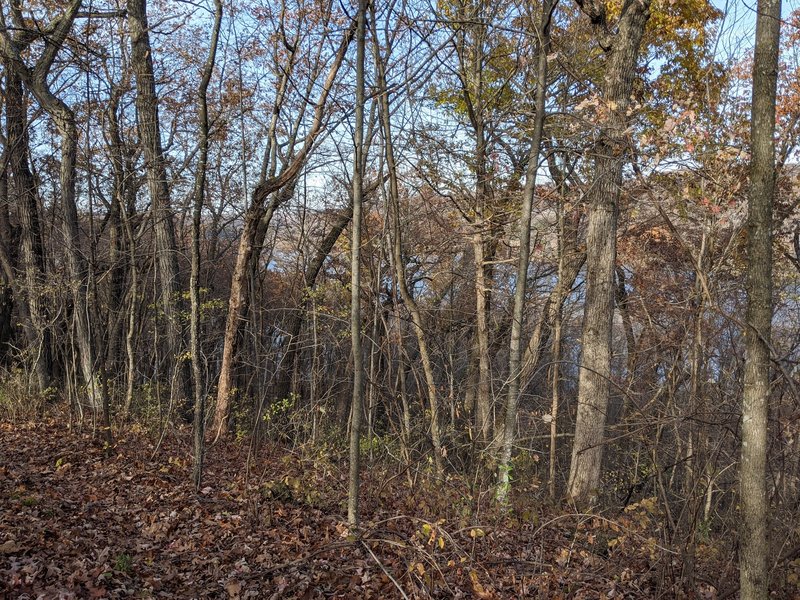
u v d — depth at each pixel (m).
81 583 5.81
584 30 14.77
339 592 6.24
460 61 16.19
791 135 10.48
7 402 13.48
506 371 14.77
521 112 13.14
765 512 4.59
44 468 9.73
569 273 15.48
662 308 11.86
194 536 7.55
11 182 17.59
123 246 16.39
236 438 13.34
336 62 12.92
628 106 10.47
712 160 9.16
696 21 14.25
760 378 4.56
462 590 6.41
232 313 14.23
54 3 14.96
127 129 14.82
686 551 6.85
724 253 9.42
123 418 12.93
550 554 7.65
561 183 13.42
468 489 9.06
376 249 13.73
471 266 16.98
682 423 8.20
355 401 7.55
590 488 10.47
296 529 8.07
